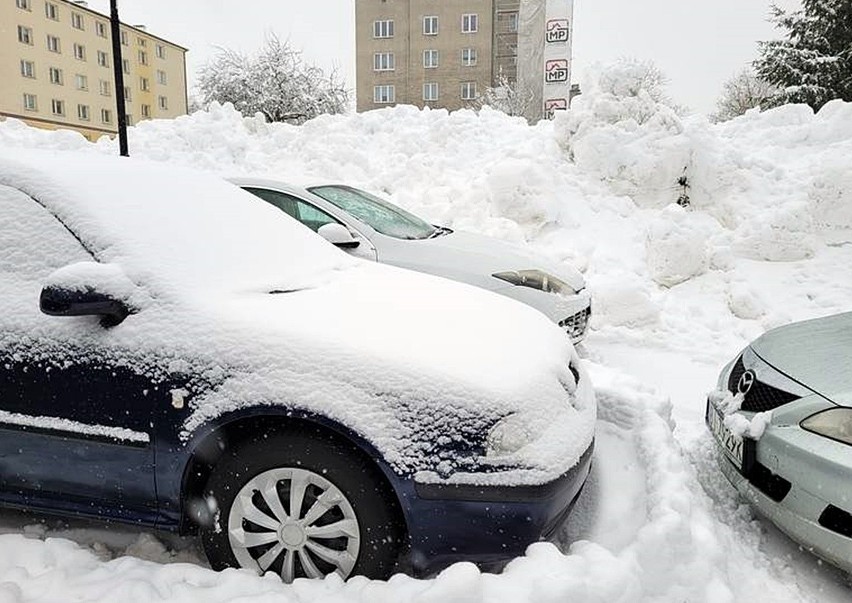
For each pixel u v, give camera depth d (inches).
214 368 94.6
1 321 101.7
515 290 199.5
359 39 2032.5
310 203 210.5
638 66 377.7
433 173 397.4
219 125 462.0
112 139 452.1
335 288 118.5
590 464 112.7
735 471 117.8
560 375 106.5
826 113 385.7
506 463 89.4
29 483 103.1
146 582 91.9
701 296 284.7
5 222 108.9
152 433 95.7
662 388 202.4
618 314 258.4
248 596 87.4
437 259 202.7
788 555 113.3
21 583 92.0
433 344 99.0
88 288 95.7
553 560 88.1
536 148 400.5
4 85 1766.7
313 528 94.3
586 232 331.3
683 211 307.6
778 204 319.6
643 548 96.1
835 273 283.1
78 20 1975.9
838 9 708.0
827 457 98.0
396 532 93.7
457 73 1968.5
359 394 91.8
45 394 99.7
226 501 96.7
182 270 105.7
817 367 112.2
